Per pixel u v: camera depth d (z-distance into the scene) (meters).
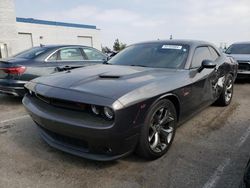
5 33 23.03
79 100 2.43
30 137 3.60
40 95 2.86
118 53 4.46
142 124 2.60
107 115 2.33
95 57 6.88
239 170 2.71
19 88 5.30
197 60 3.91
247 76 7.98
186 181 2.51
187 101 3.39
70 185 2.44
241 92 6.86
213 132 3.79
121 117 2.34
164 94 2.84
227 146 3.30
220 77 4.68
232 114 4.70
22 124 4.18
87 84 2.71
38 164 2.83
